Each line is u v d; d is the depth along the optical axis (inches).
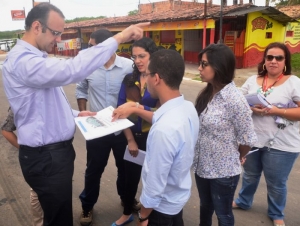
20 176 155.6
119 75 106.0
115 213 123.0
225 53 75.4
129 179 104.9
